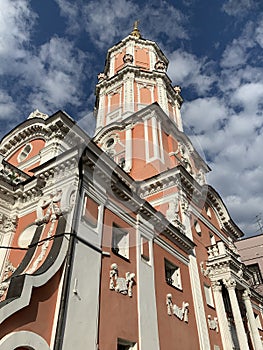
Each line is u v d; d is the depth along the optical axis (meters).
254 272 32.84
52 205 11.88
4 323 7.44
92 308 9.98
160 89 27.17
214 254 20.78
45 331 8.41
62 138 16.27
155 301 13.54
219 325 18.23
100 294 10.71
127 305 11.83
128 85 26.88
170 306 14.50
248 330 21.34
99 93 29.06
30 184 13.66
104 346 9.84
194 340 15.15
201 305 17.14
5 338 7.27
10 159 19.33
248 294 21.06
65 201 10.70
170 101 27.72
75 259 10.11
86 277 10.27
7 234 13.33
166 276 16.42
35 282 8.59
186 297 16.36
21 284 8.23
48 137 17.17
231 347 17.36
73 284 9.62
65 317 8.84
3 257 12.62
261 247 34.22
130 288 12.42
